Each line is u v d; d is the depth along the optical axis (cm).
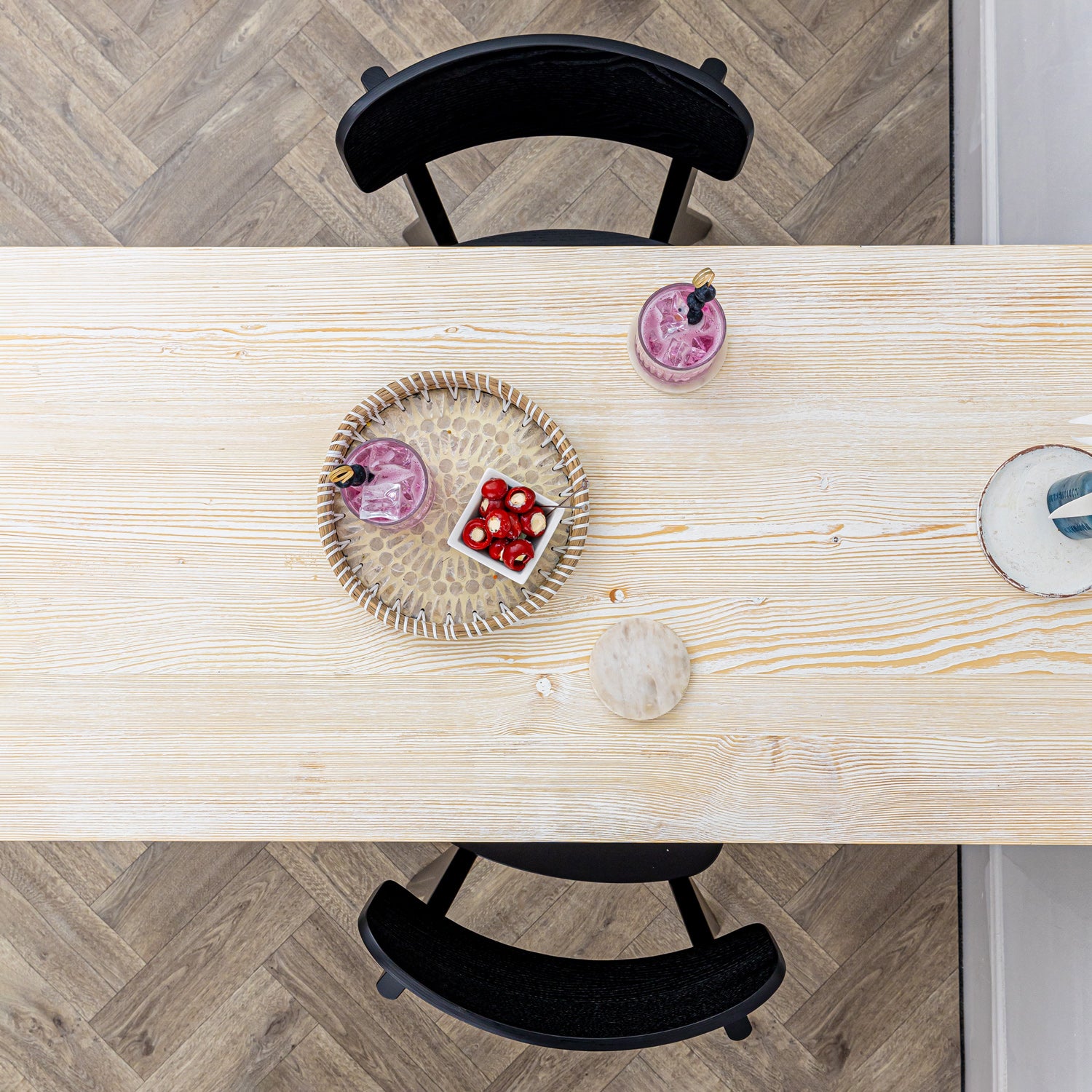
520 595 106
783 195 196
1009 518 100
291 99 198
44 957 185
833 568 107
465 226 197
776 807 105
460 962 116
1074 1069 144
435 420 108
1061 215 155
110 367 109
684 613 107
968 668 105
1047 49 159
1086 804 104
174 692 106
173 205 197
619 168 197
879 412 108
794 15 198
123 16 198
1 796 106
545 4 199
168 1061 183
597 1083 182
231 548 108
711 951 117
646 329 102
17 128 197
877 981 184
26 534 108
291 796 106
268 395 109
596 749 106
